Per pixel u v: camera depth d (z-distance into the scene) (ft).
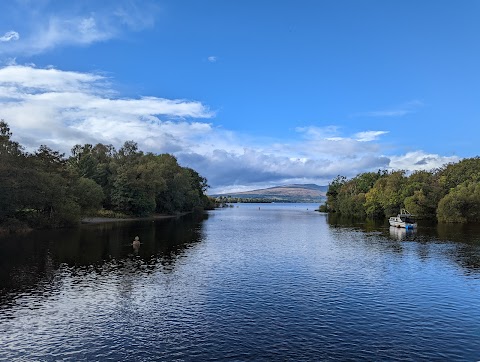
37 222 301.63
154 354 76.59
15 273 147.13
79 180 375.25
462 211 426.51
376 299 114.73
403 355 76.79
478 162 515.91
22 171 272.31
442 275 146.92
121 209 450.71
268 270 155.74
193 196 622.54
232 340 83.56
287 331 88.94
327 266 164.45
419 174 536.01
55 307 106.32
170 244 230.68
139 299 114.21
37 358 74.95
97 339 84.07
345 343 82.38
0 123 284.41
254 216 604.08
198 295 118.52
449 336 86.69
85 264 165.17
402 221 364.38
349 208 600.80
